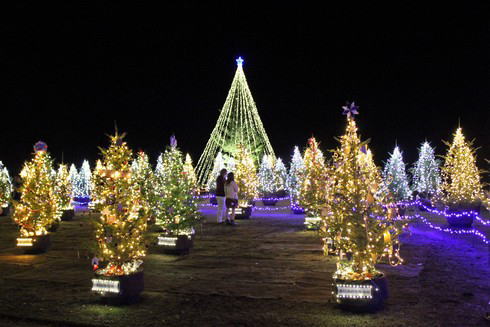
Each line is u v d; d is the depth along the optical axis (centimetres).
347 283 657
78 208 3000
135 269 756
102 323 636
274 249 1217
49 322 652
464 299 718
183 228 1182
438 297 729
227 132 3241
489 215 2095
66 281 886
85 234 1619
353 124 737
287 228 1695
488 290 771
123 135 795
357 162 718
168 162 1245
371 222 705
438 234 1498
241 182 2192
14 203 1249
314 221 1595
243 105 3142
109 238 731
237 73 3158
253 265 1011
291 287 810
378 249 688
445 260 1035
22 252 1246
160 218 1184
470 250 1170
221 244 1320
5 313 688
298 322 623
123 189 756
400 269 934
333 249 1096
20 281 894
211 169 3266
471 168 1691
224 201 1912
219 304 716
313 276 891
